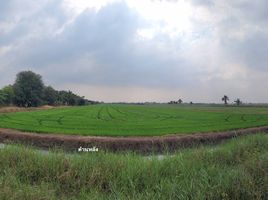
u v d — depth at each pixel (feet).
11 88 428.56
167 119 184.55
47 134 97.45
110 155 37.86
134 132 106.73
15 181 27.48
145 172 32.22
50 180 31.04
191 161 37.11
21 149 38.04
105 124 143.84
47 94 524.93
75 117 192.85
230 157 41.42
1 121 152.46
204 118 196.03
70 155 37.09
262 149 46.85
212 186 26.27
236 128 128.26
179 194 24.94
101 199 25.27
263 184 26.04
